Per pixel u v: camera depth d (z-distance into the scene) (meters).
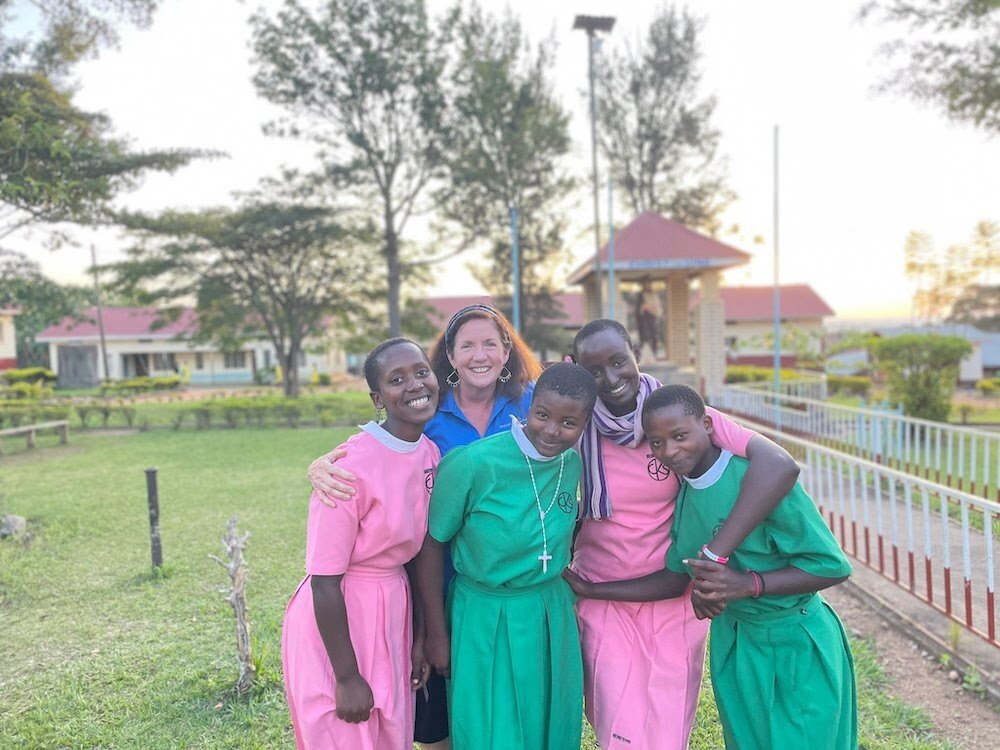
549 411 2.15
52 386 36.72
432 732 2.73
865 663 4.11
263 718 3.73
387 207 24.95
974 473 7.40
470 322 2.65
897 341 13.20
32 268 13.95
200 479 10.64
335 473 2.19
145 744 3.51
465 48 23.97
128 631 4.97
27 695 4.10
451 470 2.27
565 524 2.33
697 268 18.42
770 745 2.25
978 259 28.25
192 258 23.11
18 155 9.09
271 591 5.69
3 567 6.42
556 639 2.37
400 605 2.39
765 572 2.21
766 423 13.50
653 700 2.45
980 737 3.36
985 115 14.53
